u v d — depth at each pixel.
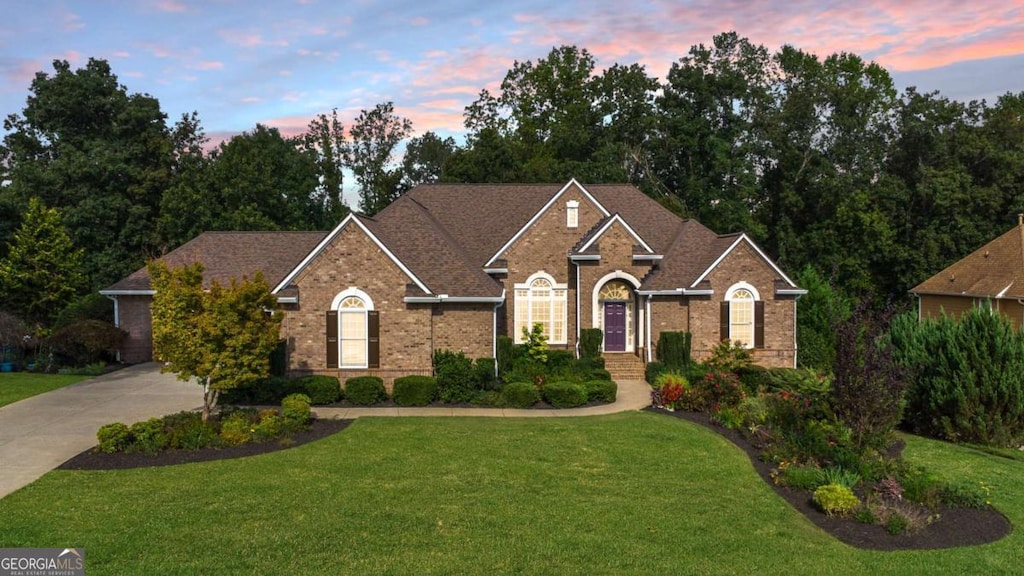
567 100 65.62
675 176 61.34
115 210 47.72
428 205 35.81
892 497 14.91
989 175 53.34
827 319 33.09
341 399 24.88
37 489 14.74
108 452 17.30
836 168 57.19
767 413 21.50
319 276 25.80
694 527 13.40
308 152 66.12
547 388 24.64
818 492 14.59
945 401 22.12
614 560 11.79
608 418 22.56
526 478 16.03
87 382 27.77
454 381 24.77
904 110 55.97
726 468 17.17
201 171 50.59
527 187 37.12
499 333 32.22
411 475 16.03
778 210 60.50
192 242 35.75
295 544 12.11
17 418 21.30
